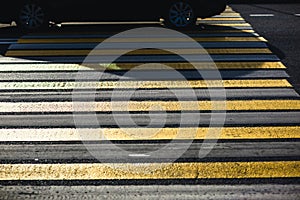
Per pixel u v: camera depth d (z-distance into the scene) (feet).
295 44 31.65
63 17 35.42
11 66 26.73
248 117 19.83
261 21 39.75
